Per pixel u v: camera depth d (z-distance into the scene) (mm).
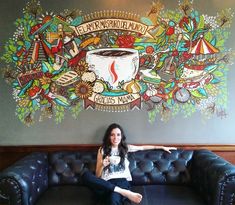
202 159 2676
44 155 2850
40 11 2959
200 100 3061
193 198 2484
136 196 2363
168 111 3057
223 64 3049
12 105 3025
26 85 3012
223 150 3057
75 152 2912
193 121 3070
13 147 3020
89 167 2828
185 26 3008
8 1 2953
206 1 2998
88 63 3002
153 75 3029
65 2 2955
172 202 2396
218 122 3082
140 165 2828
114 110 3041
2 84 3010
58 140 3055
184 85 3045
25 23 2969
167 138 3076
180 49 3021
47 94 3020
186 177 2818
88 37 2984
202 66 3041
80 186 2787
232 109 3078
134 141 3074
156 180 2811
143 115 3053
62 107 3035
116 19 2980
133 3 2971
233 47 3045
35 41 2982
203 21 3012
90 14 2967
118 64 3010
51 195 2549
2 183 2195
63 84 3016
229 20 3020
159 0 2980
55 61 2996
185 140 3072
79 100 3027
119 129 2785
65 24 2971
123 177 2664
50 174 2803
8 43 2982
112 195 2383
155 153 2902
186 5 2994
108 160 2701
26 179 2275
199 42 3025
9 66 3000
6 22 2967
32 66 3000
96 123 3051
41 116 3035
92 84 3018
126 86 3025
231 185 2258
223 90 3062
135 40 3000
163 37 3006
